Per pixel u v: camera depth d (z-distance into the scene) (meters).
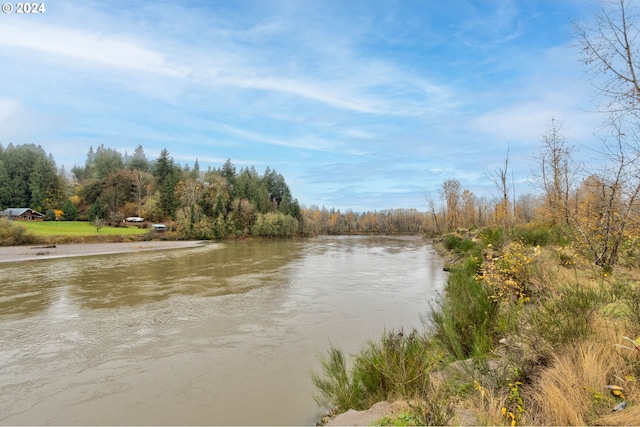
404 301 14.56
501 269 8.67
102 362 8.43
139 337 10.23
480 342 6.26
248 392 6.86
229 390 6.95
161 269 24.78
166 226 68.69
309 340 9.86
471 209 61.19
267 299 15.13
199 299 15.16
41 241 42.31
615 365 3.87
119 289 17.34
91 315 12.60
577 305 5.25
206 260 31.25
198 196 75.12
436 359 6.38
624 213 7.94
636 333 4.43
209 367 8.09
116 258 32.19
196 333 10.57
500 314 7.14
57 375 7.72
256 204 82.94
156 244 50.50
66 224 65.75
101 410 6.24
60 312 13.00
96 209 72.75
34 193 78.12
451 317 7.68
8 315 12.61
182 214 65.31
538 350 4.76
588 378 3.76
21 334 10.52
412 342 6.23
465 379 5.02
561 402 3.41
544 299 7.02
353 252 41.06
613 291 6.17
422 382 5.01
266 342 9.73
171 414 6.07
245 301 14.75
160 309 13.43
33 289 17.27
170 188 77.06
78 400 6.61
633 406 3.17
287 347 9.33
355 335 10.25
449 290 10.78
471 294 8.28
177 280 20.08
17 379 7.53
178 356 8.77
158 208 75.88
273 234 78.19
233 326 11.24
